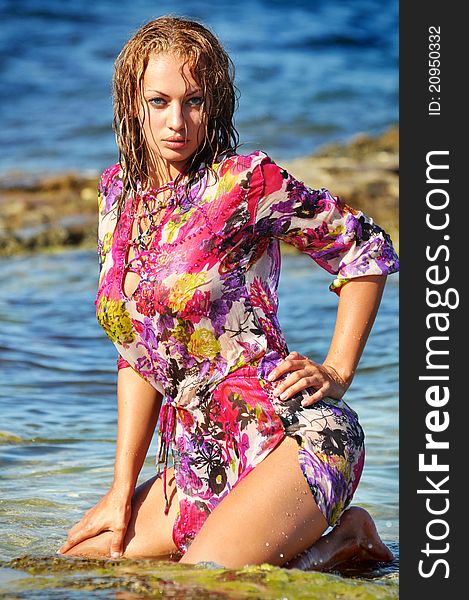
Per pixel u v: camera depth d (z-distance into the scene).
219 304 3.42
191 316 3.40
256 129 17.38
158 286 3.41
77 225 11.98
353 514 3.66
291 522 3.31
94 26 25.58
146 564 3.31
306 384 3.43
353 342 3.55
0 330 7.62
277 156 15.85
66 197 13.24
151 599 2.90
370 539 3.67
